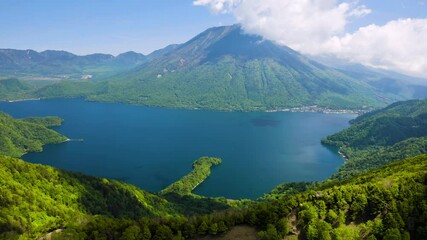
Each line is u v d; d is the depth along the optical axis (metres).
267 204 153.75
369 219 140.75
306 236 133.25
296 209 145.50
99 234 145.00
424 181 155.62
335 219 138.75
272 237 132.00
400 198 142.75
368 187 150.75
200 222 146.62
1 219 176.62
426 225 129.88
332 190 150.62
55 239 151.75
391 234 126.38
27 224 181.62
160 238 140.00
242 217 146.75
